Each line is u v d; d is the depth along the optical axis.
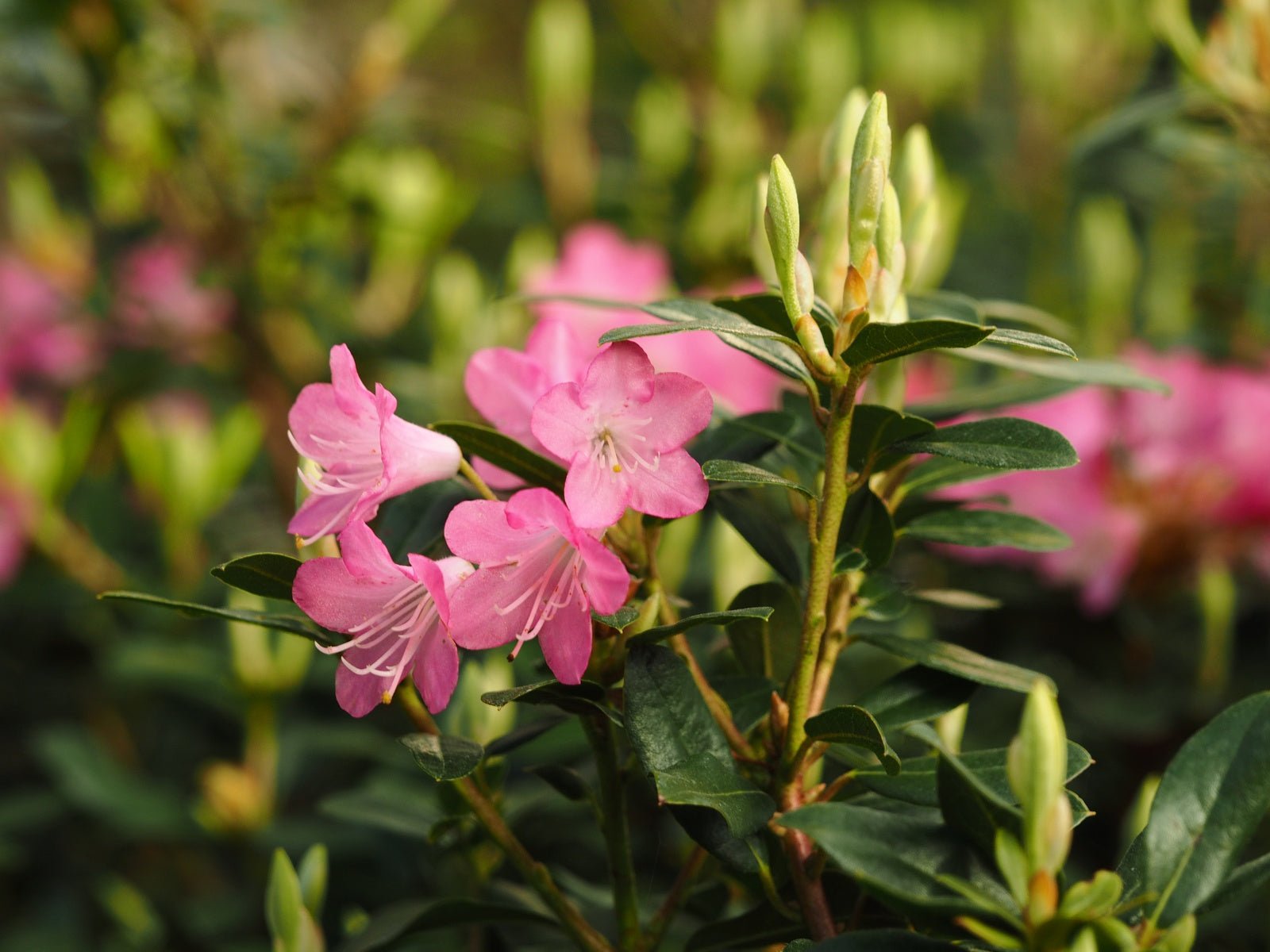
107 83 1.72
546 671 0.99
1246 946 1.34
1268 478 1.32
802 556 1.04
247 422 1.71
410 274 1.93
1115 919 0.88
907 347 0.89
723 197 1.90
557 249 2.04
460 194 1.91
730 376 1.36
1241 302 1.80
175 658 1.56
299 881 1.05
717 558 1.14
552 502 0.90
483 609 0.92
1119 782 1.47
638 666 0.92
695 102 2.17
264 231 1.81
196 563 1.75
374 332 1.87
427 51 3.24
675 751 0.92
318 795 1.75
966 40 2.36
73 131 1.87
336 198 1.83
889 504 1.01
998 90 2.56
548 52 1.98
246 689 1.46
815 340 0.90
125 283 1.81
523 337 1.69
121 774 1.65
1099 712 1.43
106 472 1.86
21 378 1.98
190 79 1.74
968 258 2.15
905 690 0.96
